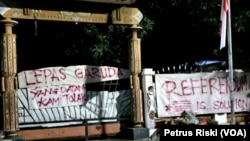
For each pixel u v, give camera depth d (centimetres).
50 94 1019
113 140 1025
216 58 1406
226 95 1188
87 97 1058
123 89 1136
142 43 1416
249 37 1335
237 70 1217
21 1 918
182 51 1433
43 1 938
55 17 961
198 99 1154
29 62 1412
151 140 1023
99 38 1211
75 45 1300
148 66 1435
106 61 1309
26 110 994
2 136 884
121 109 1093
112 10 1030
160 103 1108
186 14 1317
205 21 1284
